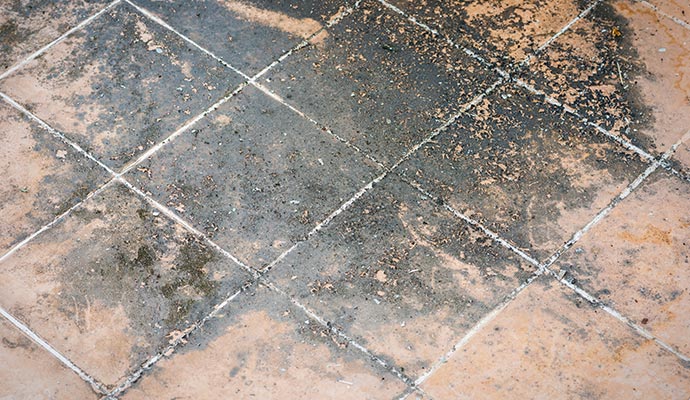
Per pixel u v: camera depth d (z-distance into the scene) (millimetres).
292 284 1771
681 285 1790
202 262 1791
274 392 1659
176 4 2137
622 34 2119
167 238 1817
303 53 2070
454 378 1679
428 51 2082
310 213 1854
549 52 2088
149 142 1936
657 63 2076
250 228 1835
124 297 1751
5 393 1647
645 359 1709
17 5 2123
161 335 1714
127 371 1676
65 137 1938
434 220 1853
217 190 1878
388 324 1731
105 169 1900
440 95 2020
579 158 1940
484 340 1719
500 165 1927
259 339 1711
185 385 1664
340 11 2137
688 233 1851
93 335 1710
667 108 2014
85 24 2100
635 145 1963
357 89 2021
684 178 1923
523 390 1671
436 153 1938
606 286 1785
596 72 2062
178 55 2059
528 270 1799
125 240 1814
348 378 1675
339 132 1961
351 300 1755
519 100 2018
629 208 1878
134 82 2016
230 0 2143
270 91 2010
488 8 2152
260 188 1883
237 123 1963
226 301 1750
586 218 1864
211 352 1696
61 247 1803
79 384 1662
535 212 1869
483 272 1794
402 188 1891
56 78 2018
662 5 2168
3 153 1910
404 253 1812
